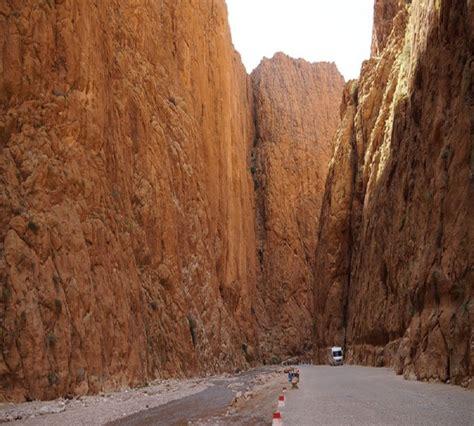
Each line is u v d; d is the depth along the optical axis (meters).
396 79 60.34
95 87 30.91
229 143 74.88
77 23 29.98
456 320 22.94
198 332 46.81
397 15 68.31
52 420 17.39
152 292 38.75
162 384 33.12
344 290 70.50
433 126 29.89
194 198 54.00
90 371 25.20
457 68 27.81
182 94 56.84
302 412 16.52
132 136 40.44
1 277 21.84
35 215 24.44
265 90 114.81
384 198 49.28
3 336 21.09
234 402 22.30
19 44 26.20
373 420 13.79
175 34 58.84
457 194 25.00
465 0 27.11
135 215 38.91
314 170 111.00
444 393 19.47
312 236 105.00
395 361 37.22
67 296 24.75
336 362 59.47
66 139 28.17
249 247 89.56
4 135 24.77
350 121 74.94
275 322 96.38
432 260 26.77
